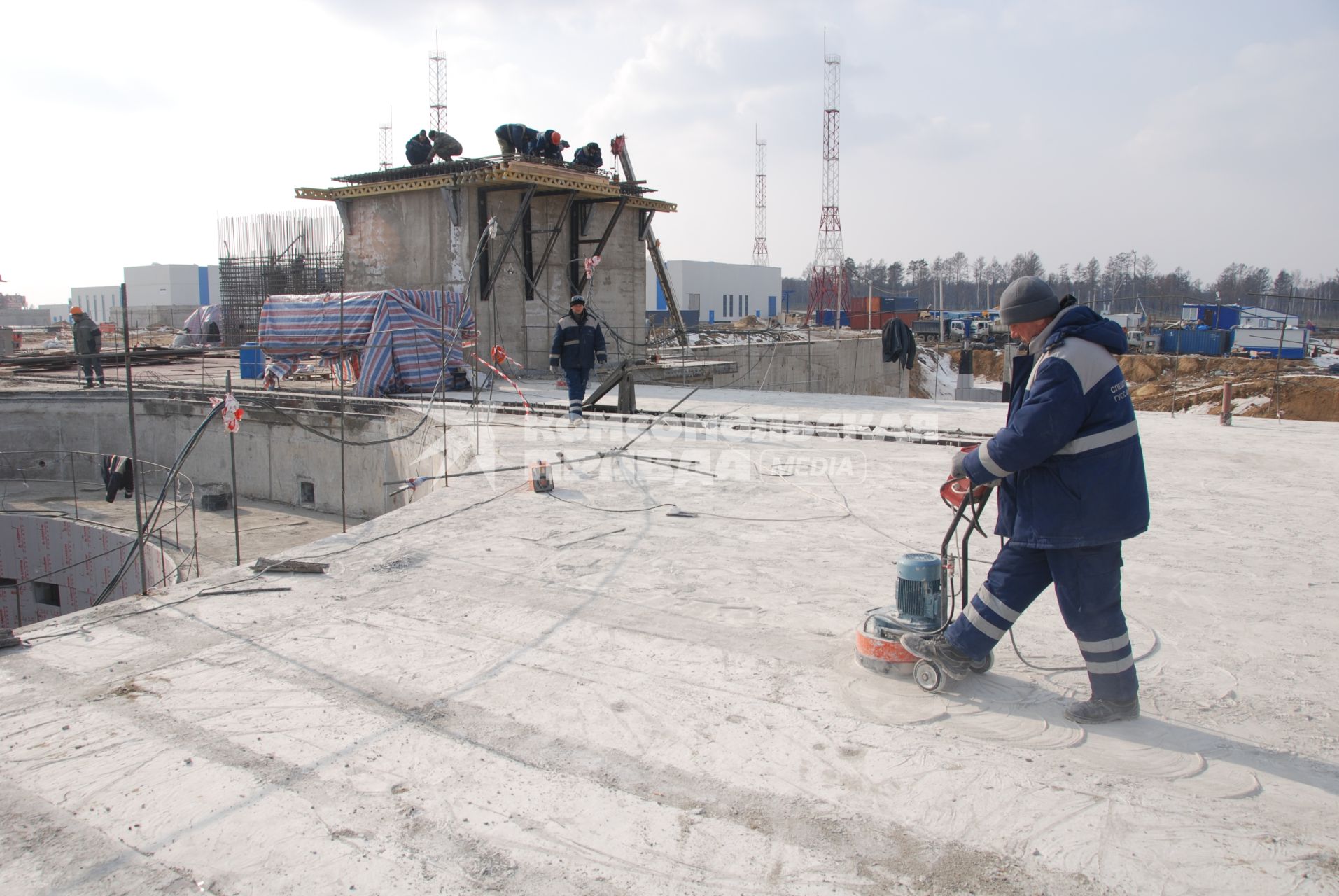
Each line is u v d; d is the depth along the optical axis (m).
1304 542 5.98
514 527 6.29
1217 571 5.28
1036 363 3.16
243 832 2.60
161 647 4.04
